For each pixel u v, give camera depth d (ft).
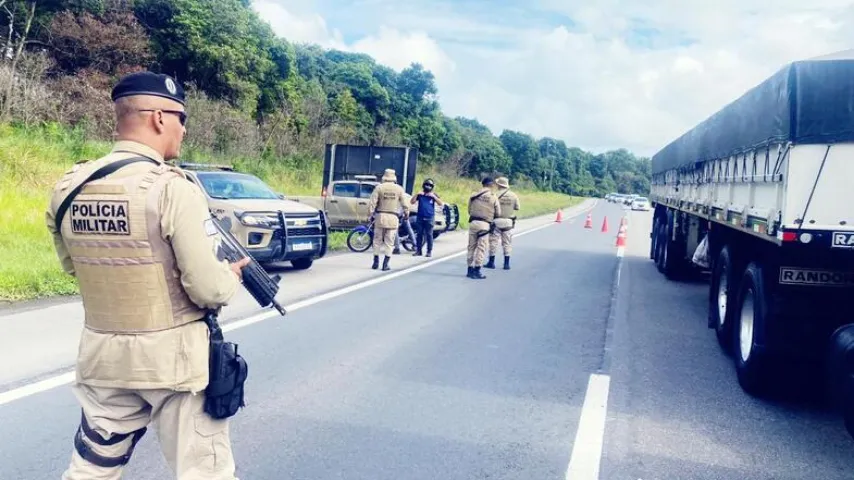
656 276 46.42
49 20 99.09
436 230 64.49
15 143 58.95
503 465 14.67
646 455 15.60
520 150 369.91
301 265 42.39
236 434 15.80
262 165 106.93
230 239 10.03
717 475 14.66
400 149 65.51
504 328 27.89
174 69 119.55
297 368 21.11
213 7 122.01
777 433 17.29
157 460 14.16
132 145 9.05
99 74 97.76
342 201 58.95
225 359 9.45
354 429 16.35
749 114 21.42
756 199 20.42
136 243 8.57
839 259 18.40
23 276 29.86
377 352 23.30
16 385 18.34
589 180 516.73
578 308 33.09
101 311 8.86
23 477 13.24
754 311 19.80
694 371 22.71
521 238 75.61
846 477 14.80
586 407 18.62
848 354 14.92
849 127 16.66
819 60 16.75
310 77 176.86
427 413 17.62
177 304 8.93
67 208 8.81
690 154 35.01
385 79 214.28
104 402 9.13
